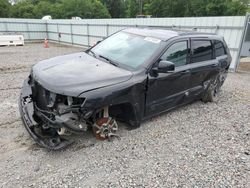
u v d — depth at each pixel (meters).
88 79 3.42
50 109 3.32
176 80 4.53
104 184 2.97
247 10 49.81
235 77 10.09
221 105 6.05
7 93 6.34
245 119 5.22
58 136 3.46
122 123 4.54
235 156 3.76
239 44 11.22
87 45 22.42
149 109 4.22
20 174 3.05
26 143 3.76
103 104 3.36
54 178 3.02
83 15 64.88
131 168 3.31
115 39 4.94
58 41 27.39
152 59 4.05
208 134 4.45
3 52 17.06
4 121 4.50
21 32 27.80
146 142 3.99
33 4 70.81
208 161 3.59
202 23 12.66
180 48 4.59
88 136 4.00
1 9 57.41
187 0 58.22
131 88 3.68
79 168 3.23
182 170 3.34
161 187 2.99
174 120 4.94
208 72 5.43
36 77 3.59
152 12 64.88
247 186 3.10
